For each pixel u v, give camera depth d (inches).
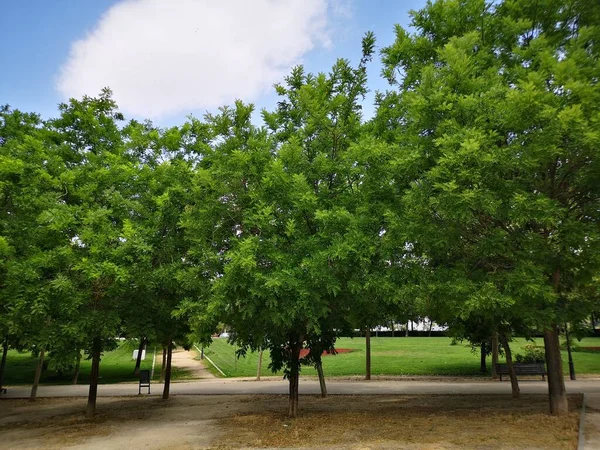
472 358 1233.4
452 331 510.3
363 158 415.5
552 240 393.1
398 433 402.0
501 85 398.6
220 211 459.2
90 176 528.7
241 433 433.1
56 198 490.9
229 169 467.8
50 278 481.4
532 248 379.9
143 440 422.3
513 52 436.1
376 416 494.9
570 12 427.8
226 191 461.4
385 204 430.0
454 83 411.5
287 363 511.8
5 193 503.5
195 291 482.6
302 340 501.4
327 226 406.0
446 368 1054.4
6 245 439.8
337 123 485.4
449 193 346.6
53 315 471.8
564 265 385.7
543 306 404.5
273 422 479.8
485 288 362.0
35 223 497.0
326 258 390.6
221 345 2044.8
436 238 392.5
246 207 464.1
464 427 411.8
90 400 563.5
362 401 636.1
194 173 510.3
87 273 441.4
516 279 361.4
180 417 546.9
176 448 385.1
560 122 331.9
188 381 1010.1
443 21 498.9
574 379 840.3
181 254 529.7
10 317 444.1
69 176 501.4
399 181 437.1
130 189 545.6
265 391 789.2
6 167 476.1
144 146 591.2
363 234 399.2
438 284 390.6
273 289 374.0
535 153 350.0
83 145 603.2
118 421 533.3
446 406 560.7
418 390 740.0
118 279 438.0
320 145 490.6
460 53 418.9
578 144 341.1
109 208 527.2
